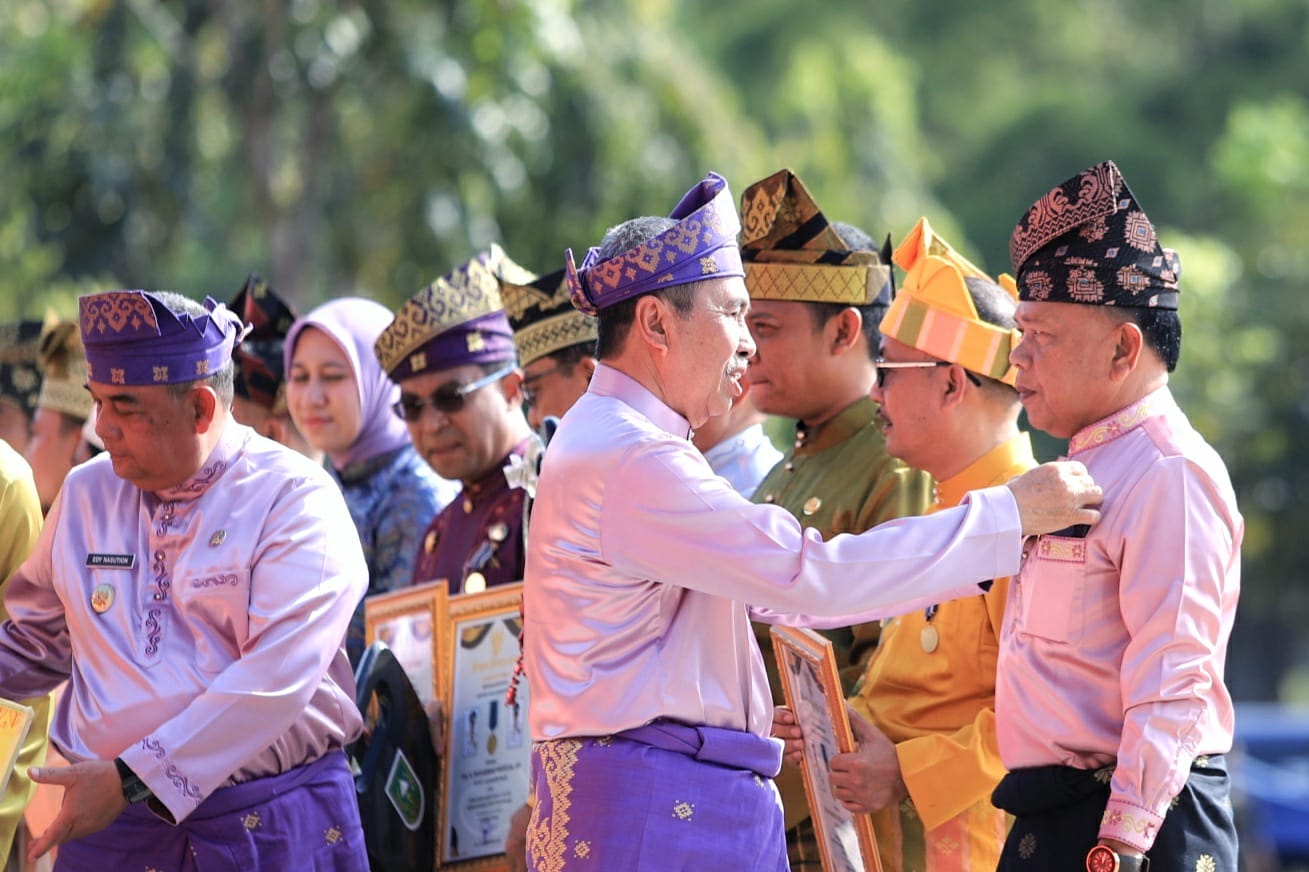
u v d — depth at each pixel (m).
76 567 13.13
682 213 12.00
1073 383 11.78
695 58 58.56
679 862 11.22
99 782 12.07
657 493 11.27
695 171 46.47
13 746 12.59
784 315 14.61
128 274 44.91
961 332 13.38
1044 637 11.66
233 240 49.28
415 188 42.47
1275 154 75.88
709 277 11.64
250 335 19.27
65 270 43.72
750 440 15.99
